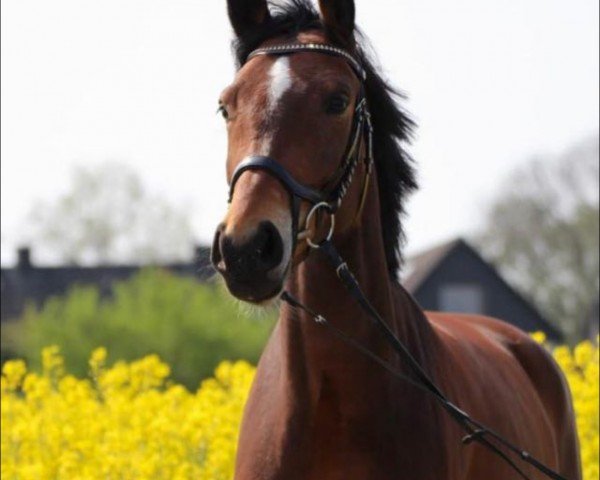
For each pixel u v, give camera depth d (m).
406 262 9.20
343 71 8.14
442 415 8.64
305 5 8.63
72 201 106.00
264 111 7.89
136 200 106.56
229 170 7.97
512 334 11.56
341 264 8.18
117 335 43.34
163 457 14.53
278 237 7.62
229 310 44.34
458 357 9.55
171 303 44.31
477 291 69.25
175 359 43.12
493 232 89.00
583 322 85.81
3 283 80.56
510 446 8.66
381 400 8.41
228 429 14.49
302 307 8.25
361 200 8.40
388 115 8.82
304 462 8.45
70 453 14.35
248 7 8.56
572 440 11.63
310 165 7.88
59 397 17.44
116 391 17.97
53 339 43.75
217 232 7.69
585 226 86.25
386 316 8.61
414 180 9.11
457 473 8.69
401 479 8.34
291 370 8.48
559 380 11.55
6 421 16.75
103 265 81.38
